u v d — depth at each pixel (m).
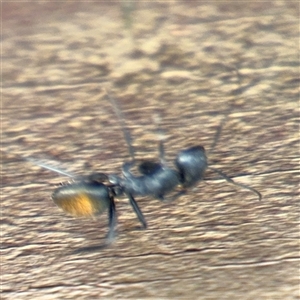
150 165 0.08
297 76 0.08
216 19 0.09
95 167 0.08
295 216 0.07
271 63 0.08
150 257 0.07
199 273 0.07
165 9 0.09
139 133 0.08
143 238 0.07
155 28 0.09
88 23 0.09
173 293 0.07
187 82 0.08
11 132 0.08
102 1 0.09
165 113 0.08
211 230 0.07
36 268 0.07
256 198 0.07
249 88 0.08
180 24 0.09
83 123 0.08
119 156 0.08
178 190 0.07
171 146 0.08
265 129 0.08
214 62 0.09
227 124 0.08
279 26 0.09
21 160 0.08
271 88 0.08
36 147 0.08
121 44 0.09
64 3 0.09
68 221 0.07
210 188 0.08
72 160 0.08
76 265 0.07
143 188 0.07
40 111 0.08
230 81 0.08
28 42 0.09
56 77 0.09
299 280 0.07
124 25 0.09
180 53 0.09
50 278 0.07
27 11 0.09
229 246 0.07
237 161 0.08
